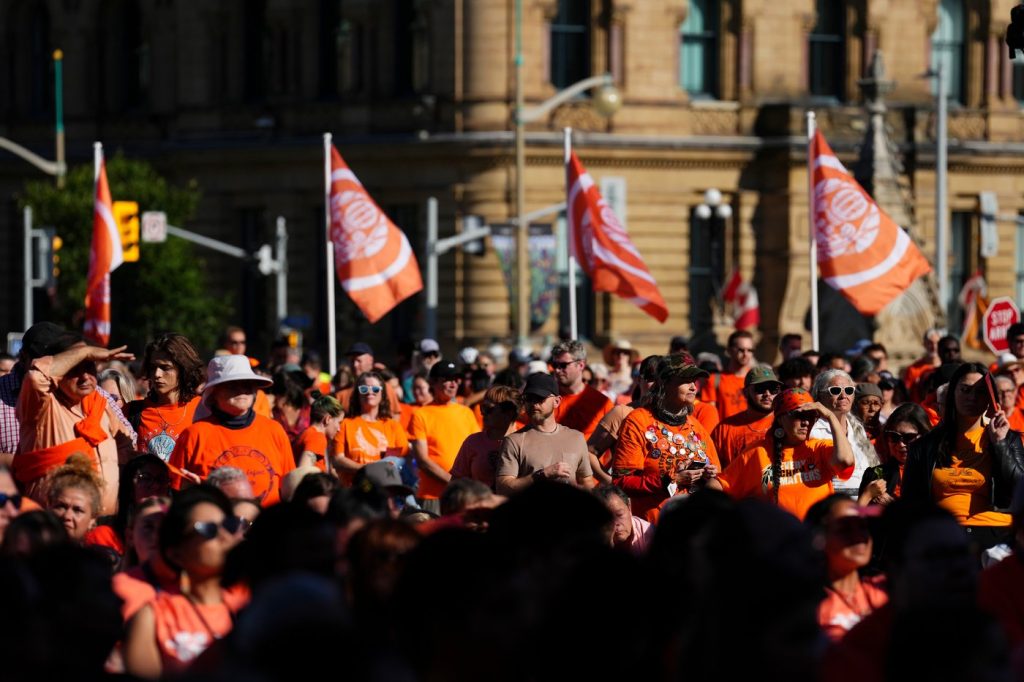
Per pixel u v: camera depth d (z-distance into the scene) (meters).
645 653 22.69
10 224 179.75
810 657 21.89
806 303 157.00
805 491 44.12
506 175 150.12
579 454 46.84
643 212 154.75
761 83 159.12
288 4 158.25
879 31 162.50
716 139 156.25
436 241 138.00
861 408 55.22
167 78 169.62
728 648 21.95
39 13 178.62
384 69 154.25
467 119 150.25
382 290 73.44
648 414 47.66
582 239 78.12
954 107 166.38
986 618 21.30
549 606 22.88
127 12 173.62
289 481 40.31
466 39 150.00
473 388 73.06
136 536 32.47
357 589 27.58
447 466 57.00
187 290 154.00
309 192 157.12
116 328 163.00
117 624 25.58
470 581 23.14
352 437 55.00
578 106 152.38
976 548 29.66
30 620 23.19
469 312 150.62
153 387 46.97
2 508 31.77
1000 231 167.88
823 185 71.25
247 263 162.50
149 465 39.16
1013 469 42.78
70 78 175.25
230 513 29.22
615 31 153.75
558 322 152.88
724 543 23.55
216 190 162.25
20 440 41.22
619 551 23.48
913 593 26.09
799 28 160.50
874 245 70.75
